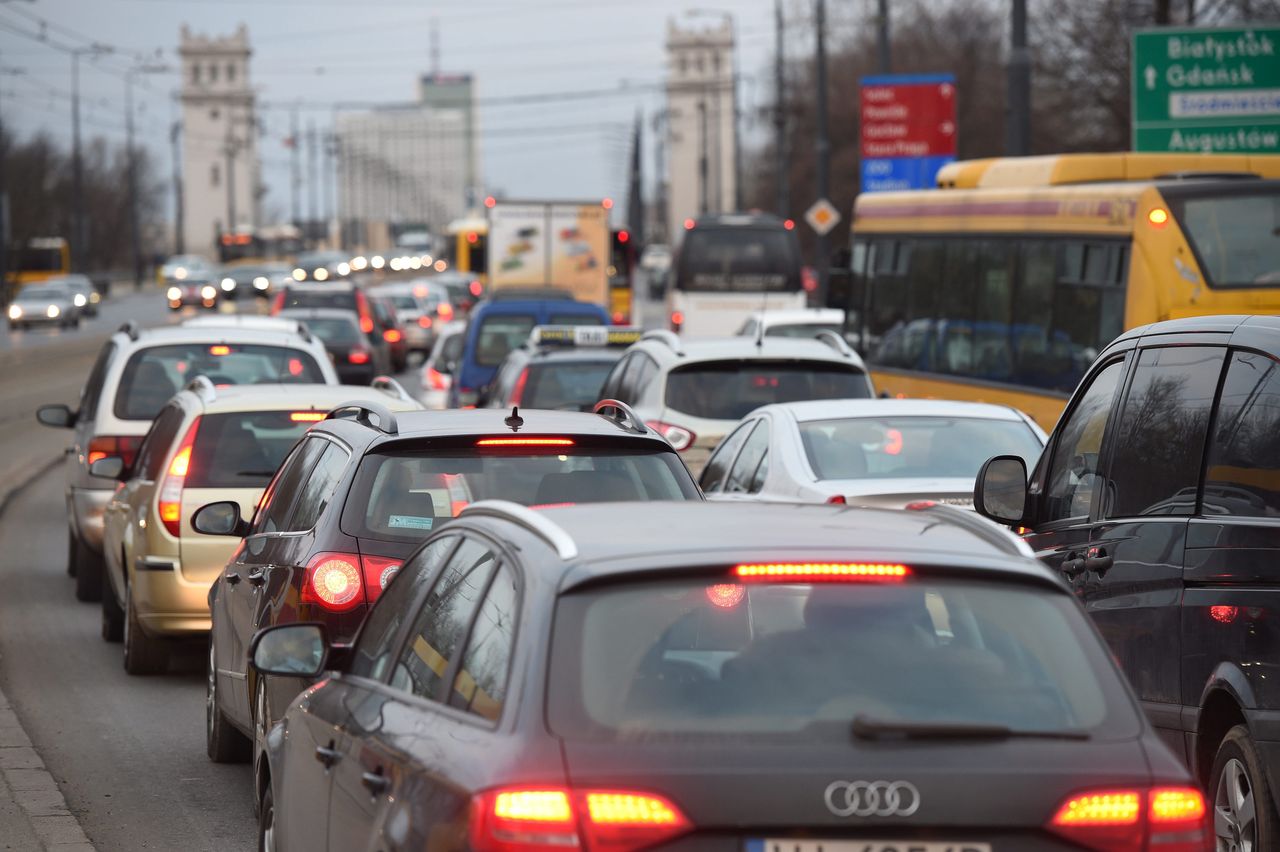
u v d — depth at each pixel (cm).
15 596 5428
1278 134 10500
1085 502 2619
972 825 1273
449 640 1572
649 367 5331
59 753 3378
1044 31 15575
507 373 7131
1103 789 1295
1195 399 2345
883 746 1299
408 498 2627
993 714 1350
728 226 15225
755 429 4088
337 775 1675
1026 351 6444
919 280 7481
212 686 3272
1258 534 2161
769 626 1462
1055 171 6600
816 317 9681
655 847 1248
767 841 1259
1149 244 5669
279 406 4022
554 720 1309
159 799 3023
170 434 4078
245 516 3916
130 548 4100
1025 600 1438
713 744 1294
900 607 1424
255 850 2694
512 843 1245
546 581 1408
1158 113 10569
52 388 14362
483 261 15888
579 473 2669
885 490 3475
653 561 1398
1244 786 2175
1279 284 5634
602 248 15188
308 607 2584
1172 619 2302
